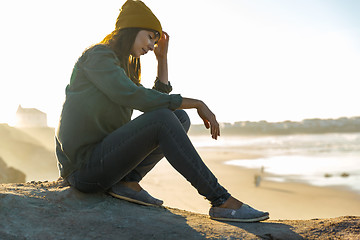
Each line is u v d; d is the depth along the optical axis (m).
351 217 2.12
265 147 49.03
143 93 1.78
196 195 12.60
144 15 1.92
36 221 1.61
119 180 1.96
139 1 1.96
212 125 1.89
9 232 1.48
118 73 1.80
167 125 1.79
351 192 13.64
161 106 1.82
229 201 1.97
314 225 1.94
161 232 1.70
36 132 24.73
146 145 1.82
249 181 17.06
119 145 1.80
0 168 9.49
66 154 1.89
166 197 12.21
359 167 21.27
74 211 1.82
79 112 1.83
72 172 1.95
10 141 22.66
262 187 15.32
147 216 1.91
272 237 1.74
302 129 150.25
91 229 1.65
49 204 1.81
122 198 2.12
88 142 1.85
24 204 1.73
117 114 1.91
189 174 1.85
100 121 1.87
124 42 1.92
